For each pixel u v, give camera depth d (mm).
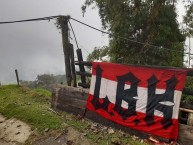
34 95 12188
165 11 17641
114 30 18016
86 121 9281
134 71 8414
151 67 8070
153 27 17625
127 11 17859
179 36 18578
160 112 7680
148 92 7996
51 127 8750
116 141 7707
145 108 7992
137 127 8109
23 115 9641
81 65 10117
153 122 7797
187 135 7309
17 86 13883
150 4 17484
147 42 17547
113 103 8727
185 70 7383
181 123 7719
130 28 17781
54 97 10562
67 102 10125
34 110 9867
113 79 8828
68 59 10406
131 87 8383
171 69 7641
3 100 11508
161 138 7652
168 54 17359
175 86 7496
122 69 8688
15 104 10672
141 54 17719
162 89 7723
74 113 9852
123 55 18344
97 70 9281
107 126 8867
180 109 7527
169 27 17484
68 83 10438
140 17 17484
